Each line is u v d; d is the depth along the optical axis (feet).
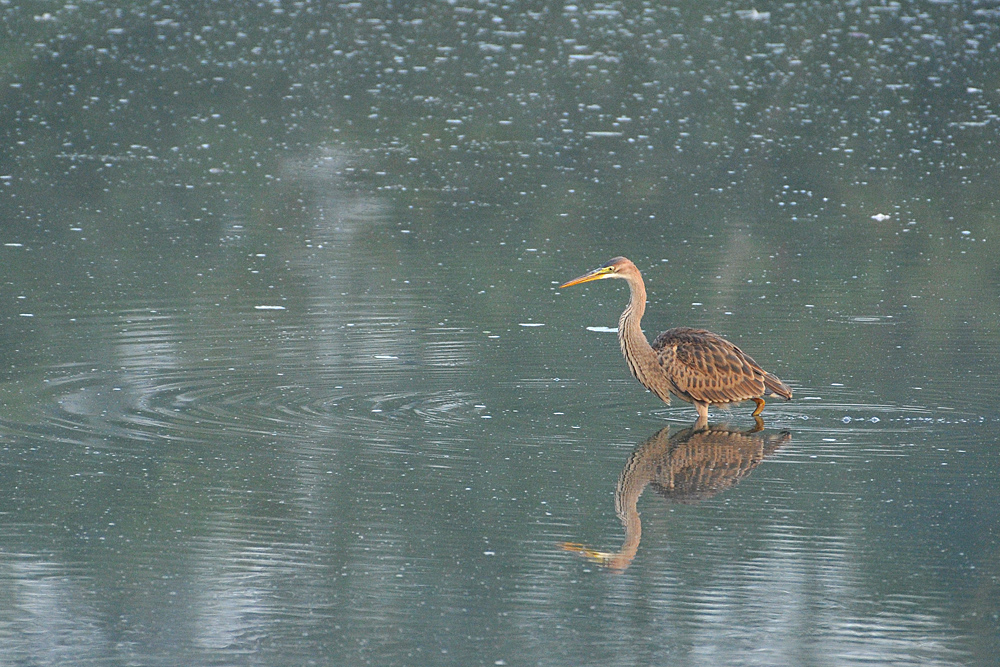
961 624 29.32
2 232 71.05
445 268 64.75
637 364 45.01
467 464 38.83
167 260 65.72
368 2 166.61
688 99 114.32
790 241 71.20
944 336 52.90
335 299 58.44
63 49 129.90
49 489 36.45
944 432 41.88
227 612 29.84
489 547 33.27
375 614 29.73
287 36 143.23
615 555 32.91
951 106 111.86
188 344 51.01
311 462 38.68
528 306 58.03
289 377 47.01
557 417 43.47
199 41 138.00
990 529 34.30
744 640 28.63
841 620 29.48
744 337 52.90
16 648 28.09
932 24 150.82
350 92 116.06
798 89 118.73
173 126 101.60
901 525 34.60
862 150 96.63
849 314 56.65
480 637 28.68
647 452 40.34
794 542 33.60
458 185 84.94
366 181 85.92
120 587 30.86
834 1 166.09
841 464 39.27
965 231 73.67
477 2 167.53
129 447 39.65
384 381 46.78
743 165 91.86
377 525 34.45
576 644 28.37
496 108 110.22
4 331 52.39
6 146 93.66
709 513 35.53
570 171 89.51
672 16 157.17
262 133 100.01
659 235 72.43
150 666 27.37
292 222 74.74
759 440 41.55
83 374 46.93
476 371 48.24
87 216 75.31
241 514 35.09
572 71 126.41
